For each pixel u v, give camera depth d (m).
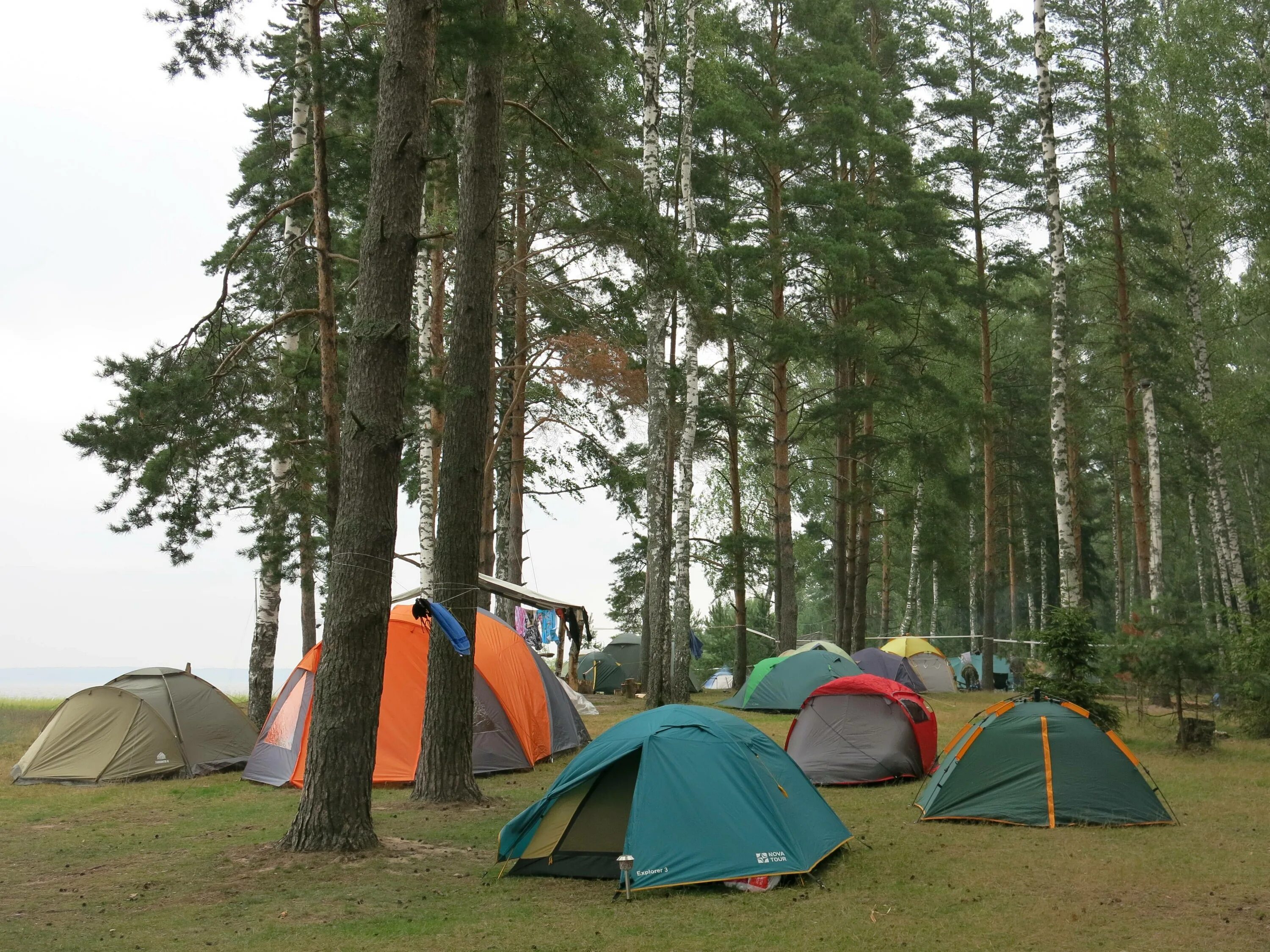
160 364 14.34
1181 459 31.53
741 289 22.97
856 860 8.60
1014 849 8.93
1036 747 10.33
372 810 10.53
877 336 26.45
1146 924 6.60
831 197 23.14
